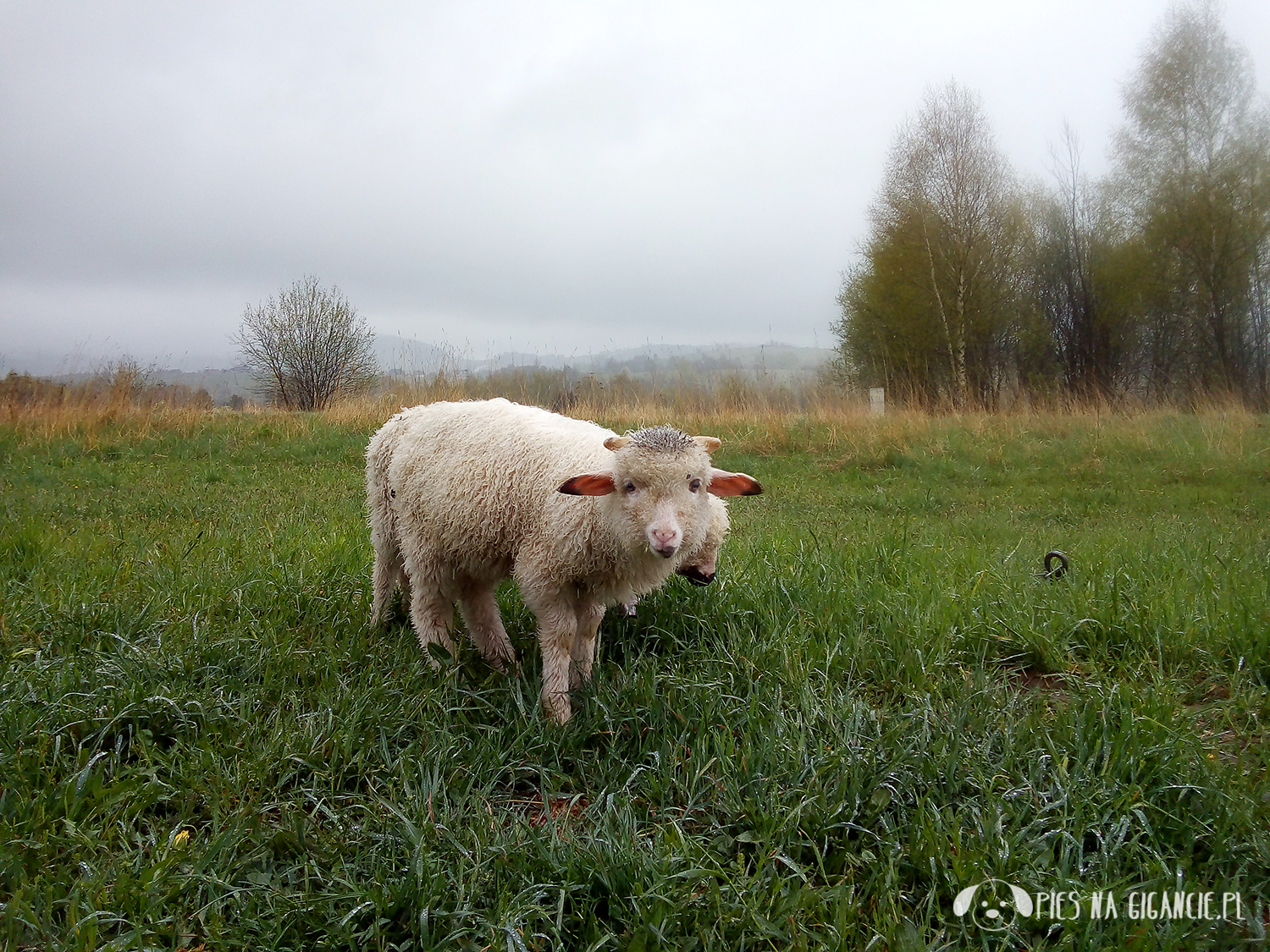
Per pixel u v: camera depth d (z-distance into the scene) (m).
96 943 2.29
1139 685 3.93
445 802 2.94
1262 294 22.53
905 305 24.61
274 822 2.89
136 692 3.34
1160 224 22.81
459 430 4.27
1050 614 4.56
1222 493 9.63
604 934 2.39
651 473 3.59
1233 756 3.31
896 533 6.54
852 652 4.18
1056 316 25.75
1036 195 26.19
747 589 4.94
